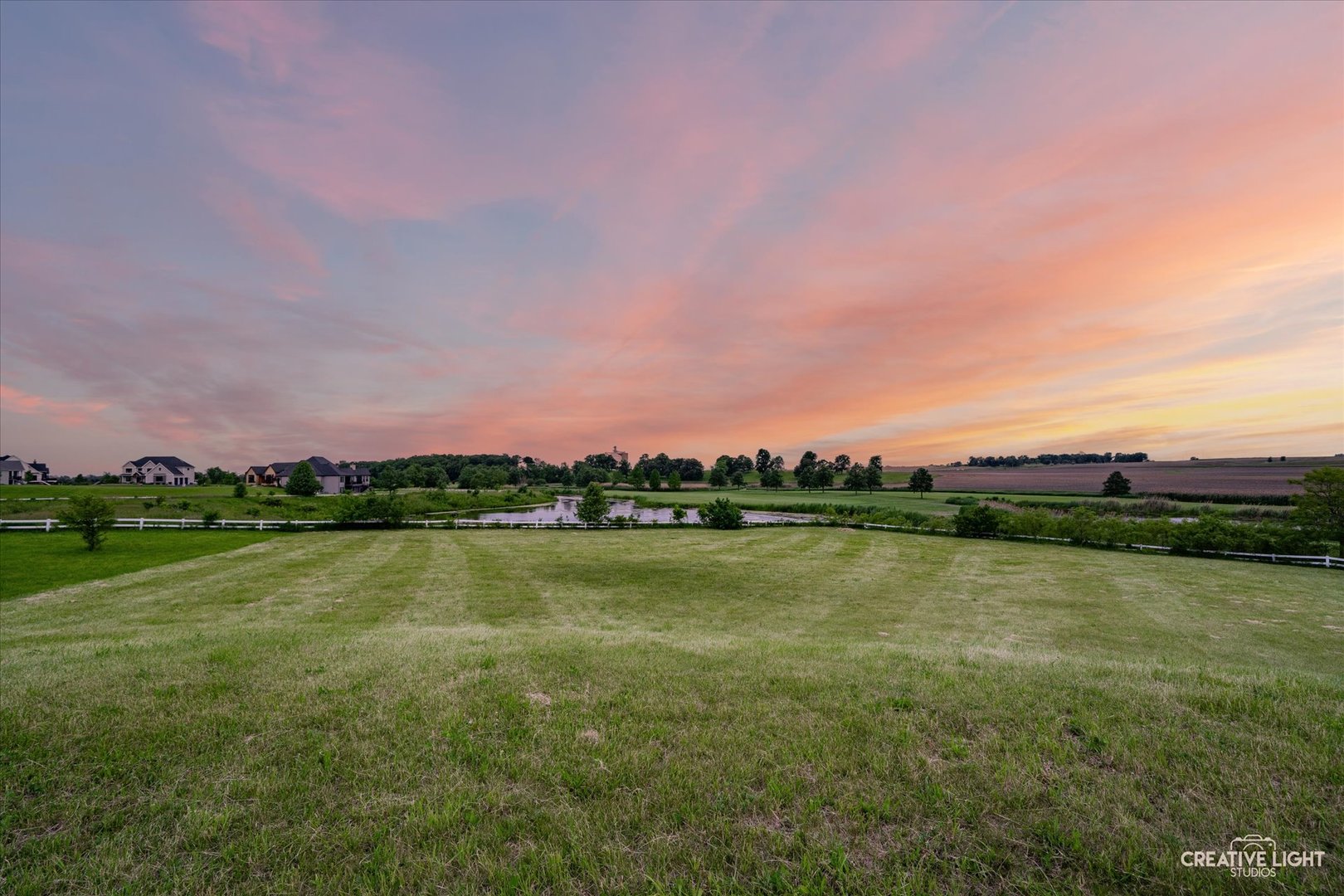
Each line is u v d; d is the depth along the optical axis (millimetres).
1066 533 37281
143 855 3691
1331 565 28141
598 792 4352
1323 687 6629
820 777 4496
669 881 3426
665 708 5977
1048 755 4812
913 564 29422
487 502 88062
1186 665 9195
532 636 11180
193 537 36281
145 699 6148
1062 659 9008
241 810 4109
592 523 47625
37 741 5082
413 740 5191
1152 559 30766
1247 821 3869
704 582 24656
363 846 3777
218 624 15352
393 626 15992
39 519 40344
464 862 3602
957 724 5469
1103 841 3680
